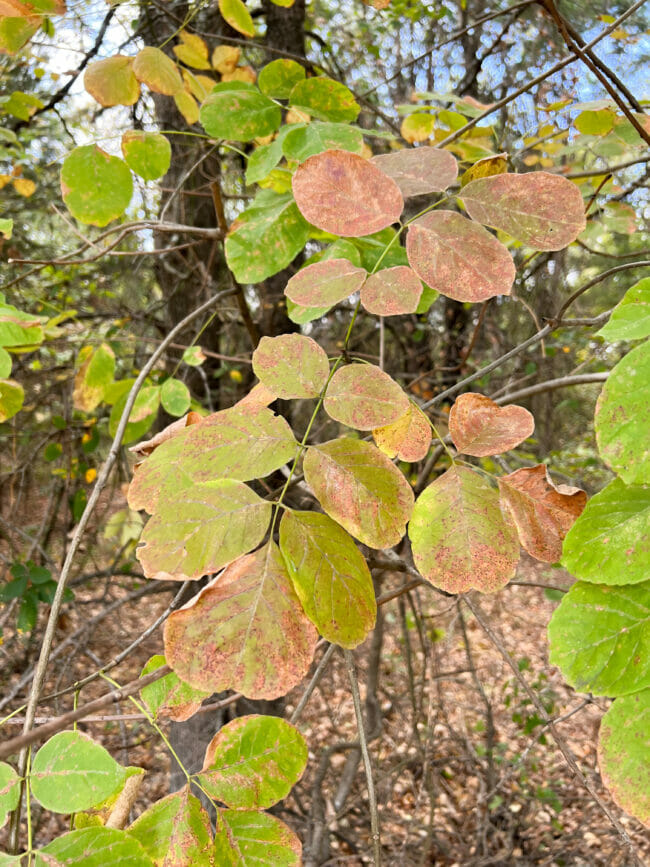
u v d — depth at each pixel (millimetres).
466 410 329
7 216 1829
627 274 1453
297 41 1634
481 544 299
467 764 1864
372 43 1933
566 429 2137
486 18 845
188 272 1589
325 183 329
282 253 561
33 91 1591
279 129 583
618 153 800
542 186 326
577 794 1779
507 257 315
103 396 830
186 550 284
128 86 563
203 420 316
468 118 876
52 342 1181
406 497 301
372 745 1858
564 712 1925
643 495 280
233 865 317
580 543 278
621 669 262
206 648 268
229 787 327
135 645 403
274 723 337
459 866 1561
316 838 1438
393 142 1214
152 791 1676
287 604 277
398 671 2209
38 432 1872
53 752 308
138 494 323
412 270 323
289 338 333
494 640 521
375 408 312
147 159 540
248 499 296
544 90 1268
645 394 250
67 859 288
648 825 243
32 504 2182
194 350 845
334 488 299
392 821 1756
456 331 2201
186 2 1220
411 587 522
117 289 2363
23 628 1195
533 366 1756
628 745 253
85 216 537
